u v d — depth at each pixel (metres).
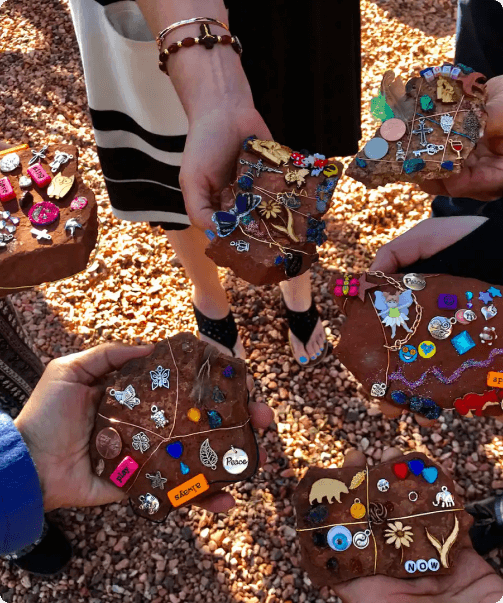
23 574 0.76
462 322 0.58
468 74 0.60
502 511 0.72
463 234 0.63
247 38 0.63
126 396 0.56
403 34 1.17
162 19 0.55
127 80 0.62
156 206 0.73
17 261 0.57
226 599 0.73
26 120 1.11
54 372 0.57
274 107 0.69
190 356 0.58
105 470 0.55
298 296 0.82
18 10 1.26
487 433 0.81
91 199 0.60
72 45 1.20
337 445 0.81
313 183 0.56
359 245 0.95
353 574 0.56
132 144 0.68
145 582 0.75
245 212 0.55
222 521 0.77
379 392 0.58
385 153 0.57
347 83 0.71
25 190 0.60
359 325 0.59
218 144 0.56
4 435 0.51
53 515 0.78
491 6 0.63
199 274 0.79
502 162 0.60
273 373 0.86
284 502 0.78
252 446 0.57
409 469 0.58
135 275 0.94
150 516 0.56
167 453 0.55
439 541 0.55
